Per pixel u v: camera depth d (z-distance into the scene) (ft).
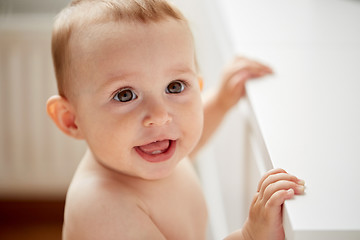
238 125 3.39
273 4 4.00
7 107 6.05
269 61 3.18
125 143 2.36
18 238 6.22
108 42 2.30
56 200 6.58
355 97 2.72
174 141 2.45
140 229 2.40
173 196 2.68
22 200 6.56
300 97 2.74
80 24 2.40
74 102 2.51
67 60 2.46
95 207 2.43
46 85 5.98
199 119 2.49
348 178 2.02
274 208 1.95
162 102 2.34
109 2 2.42
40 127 6.19
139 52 2.28
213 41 4.38
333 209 1.84
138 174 2.44
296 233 1.75
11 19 5.82
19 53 5.83
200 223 2.85
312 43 3.37
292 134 2.36
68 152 6.34
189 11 5.13
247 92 2.93
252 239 2.14
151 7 2.38
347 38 3.43
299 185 1.97
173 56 2.35
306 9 3.90
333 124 2.45
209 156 5.41
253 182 2.85
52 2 6.06
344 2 4.02
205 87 5.09
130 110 2.33
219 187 4.82
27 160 6.32
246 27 3.61
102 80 2.31
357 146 2.26
